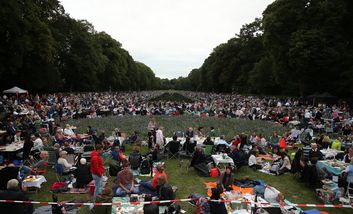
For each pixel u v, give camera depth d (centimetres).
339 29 4012
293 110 3397
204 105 4000
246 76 8244
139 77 16038
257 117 3228
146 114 3425
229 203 950
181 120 2880
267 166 1482
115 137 1828
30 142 1368
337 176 1195
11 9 3347
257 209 873
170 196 907
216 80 10706
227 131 2331
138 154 1320
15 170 963
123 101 4684
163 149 1628
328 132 2439
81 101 4103
